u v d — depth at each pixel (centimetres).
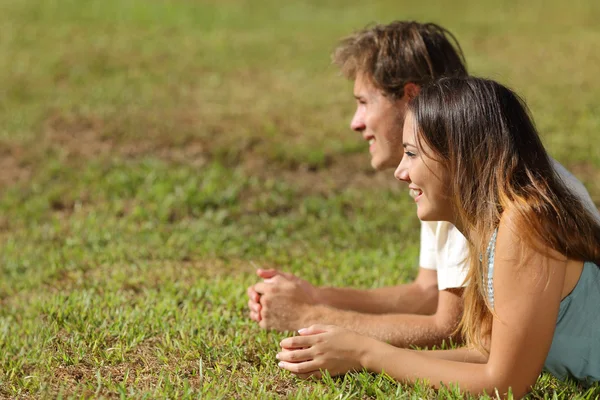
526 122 533
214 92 1842
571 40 2444
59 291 847
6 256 1008
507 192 504
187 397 528
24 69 1955
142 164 1368
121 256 976
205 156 1416
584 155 1399
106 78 1923
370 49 691
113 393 545
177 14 2791
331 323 670
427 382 531
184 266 948
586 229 516
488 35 2523
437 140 526
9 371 605
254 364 614
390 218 1152
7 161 1404
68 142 1488
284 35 2508
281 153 1407
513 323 491
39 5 2780
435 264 726
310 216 1167
